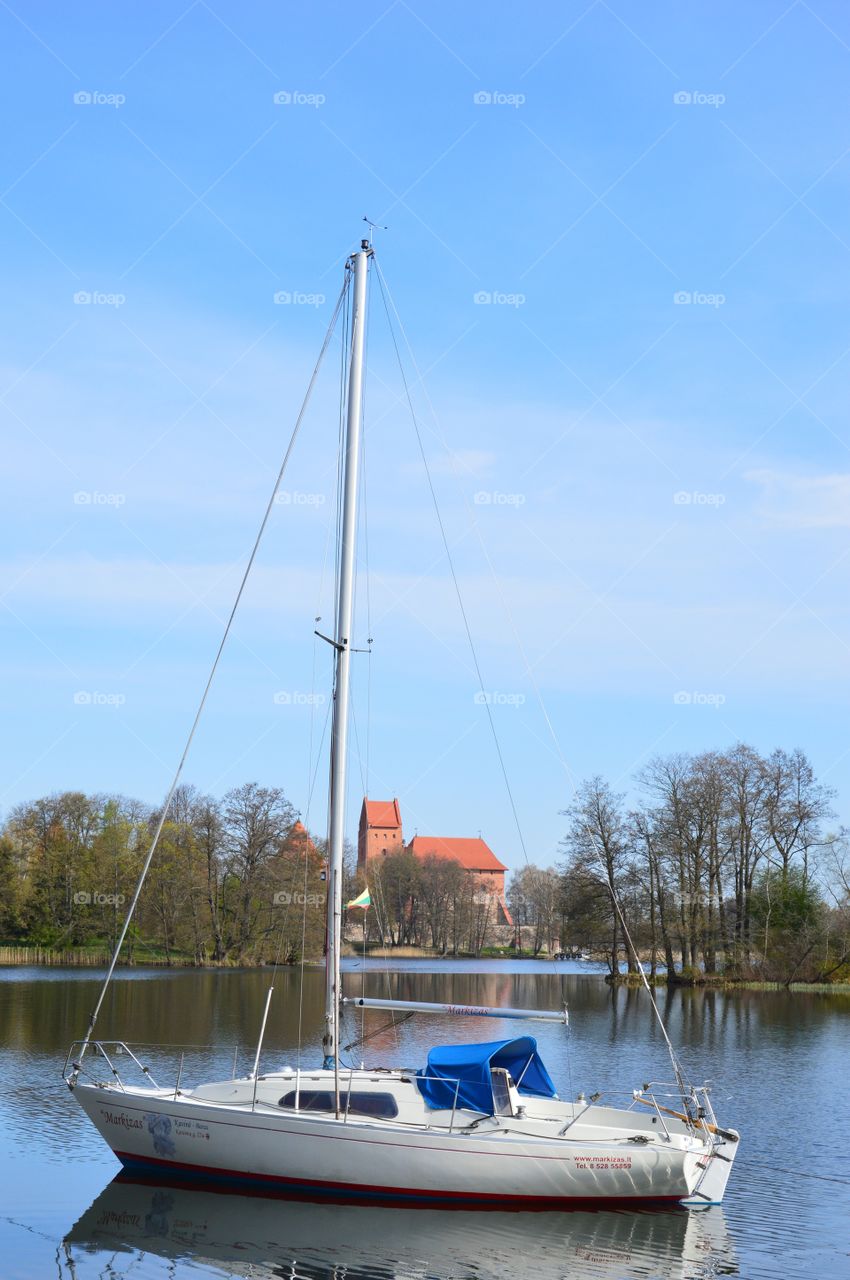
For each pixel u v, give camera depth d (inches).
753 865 3164.4
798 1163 968.9
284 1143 826.8
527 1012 851.4
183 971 3405.5
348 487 979.3
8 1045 1565.0
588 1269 707.4
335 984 908.0
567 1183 820.0
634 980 3134.8
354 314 1008.9
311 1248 737.6
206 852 3720.5
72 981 2918.3
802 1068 1469.0
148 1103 863.1
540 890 5821.9
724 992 2874.0
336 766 938.7
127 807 3873.0
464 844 7805.1
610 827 3115.2
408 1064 1395.2
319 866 3690.9
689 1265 719.7
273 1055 1475.1
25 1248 730.2
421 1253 732.7
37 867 3740.2
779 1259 730.2
